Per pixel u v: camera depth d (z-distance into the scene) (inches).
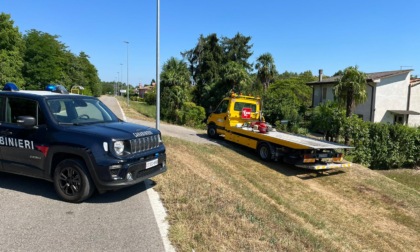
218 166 382.9
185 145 443.2
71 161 187.8
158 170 218.2
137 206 190.5
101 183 180.2
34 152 197.5
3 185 222.1
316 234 232.8
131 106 1619.1
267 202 287.3
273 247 149.9
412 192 386.6
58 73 1722.4
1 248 135.2
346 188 374.3
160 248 139.4
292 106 1051.9
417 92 1117.7
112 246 139.9
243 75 1258.6
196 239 148.0
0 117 213.9
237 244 146.5
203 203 197.2
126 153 189.6
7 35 1521.9
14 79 1496.1
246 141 501.7
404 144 658.2
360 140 634.2
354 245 237.9
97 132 190.7
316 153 391.2
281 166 442.0
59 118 203.5
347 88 784.3
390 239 263.6
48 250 135.0
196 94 1539.1
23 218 167.2
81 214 175.8
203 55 1649.9
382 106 1092.5
